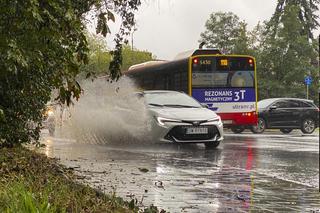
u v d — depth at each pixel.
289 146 18.06
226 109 24.47
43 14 4.57
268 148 17.02
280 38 43.16
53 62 5.18
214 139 16.06
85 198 5.89
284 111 29.80
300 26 43.03
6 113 8.18
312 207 6.89
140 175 9.42
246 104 24.64
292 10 43.12
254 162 12.59
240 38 47.25
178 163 11.83
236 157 13.74
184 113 16.14
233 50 48.25
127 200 6.83
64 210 4.77
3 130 8.92
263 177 9.68
